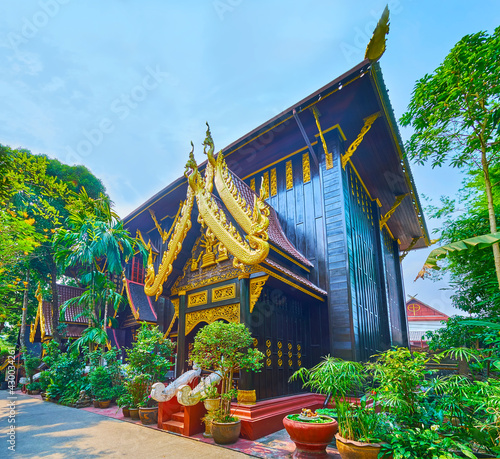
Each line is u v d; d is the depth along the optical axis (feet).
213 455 17.61
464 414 15.14
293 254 30.96
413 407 15.76
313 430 16.30
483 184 30.76
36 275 64.28
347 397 25.85
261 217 23.35
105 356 38.04
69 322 57.52
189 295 30.58
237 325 21.66
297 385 28.55
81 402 35.94
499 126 20.21
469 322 18.72
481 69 17.99
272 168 42.32
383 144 40.42
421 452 13.47
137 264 58.54
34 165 50.29
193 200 29.45
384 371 16.25
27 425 25.84
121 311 53.78
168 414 24.43
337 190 34.88
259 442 19.81
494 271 26.48
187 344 30.37
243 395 22.58
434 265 18.19
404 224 61.52
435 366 37.47
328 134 37.50
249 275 25.22
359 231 39.73
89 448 19.12
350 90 32.37
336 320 30.96
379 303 44.47
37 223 54.19
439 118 20.79
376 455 14.14
